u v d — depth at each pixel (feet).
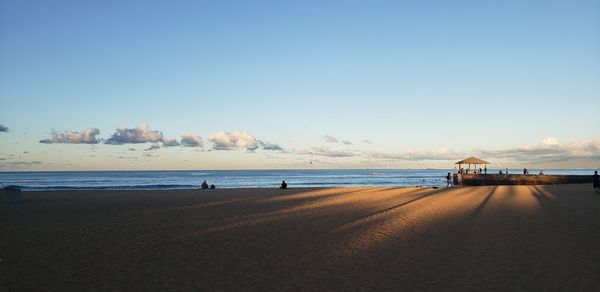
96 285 27.61
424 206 79.56
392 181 331.57
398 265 32.60
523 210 70.64
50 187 214.28
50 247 40.60
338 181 343.46
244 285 27.48
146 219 62.49
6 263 33.91
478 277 28.91
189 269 31.83
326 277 29.30
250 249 39.42
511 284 27.12
